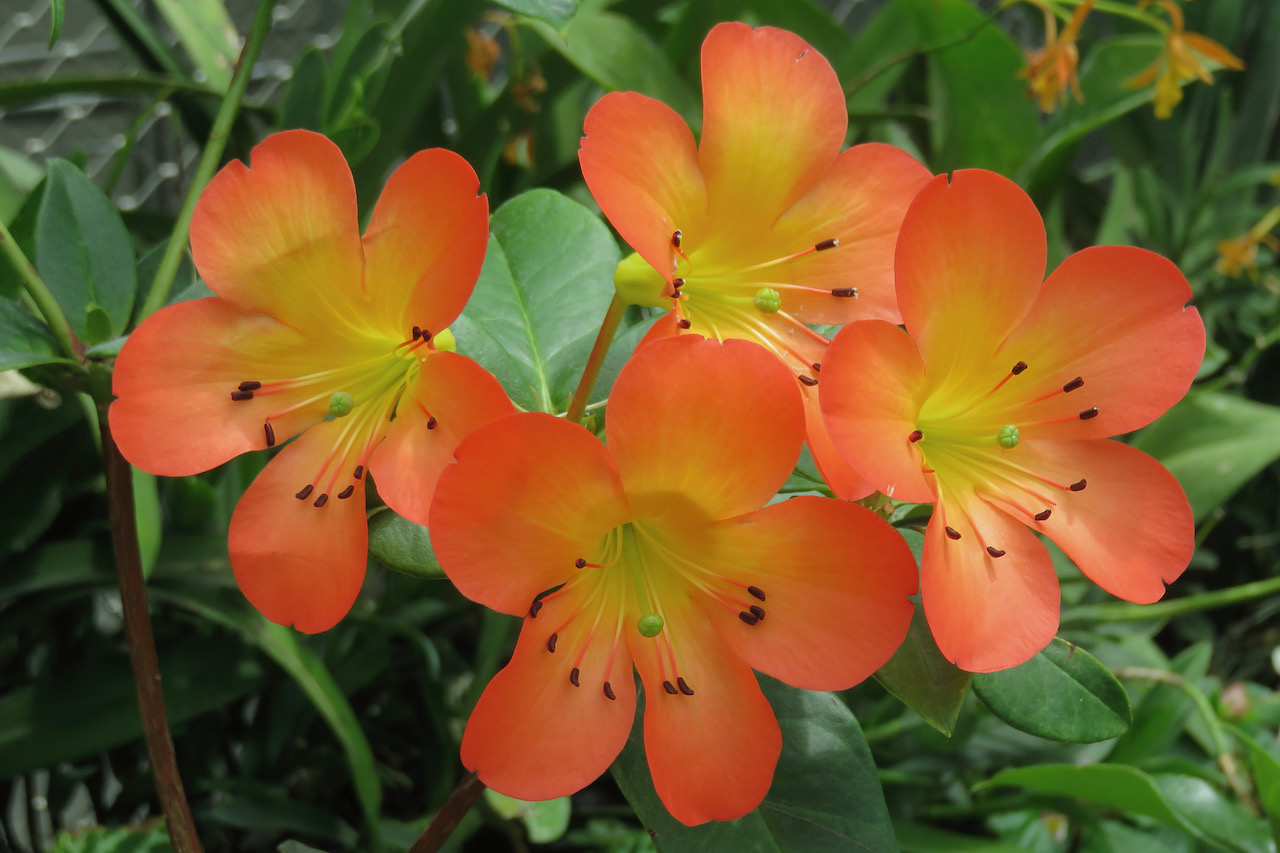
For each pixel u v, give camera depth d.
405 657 0.39
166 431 0.23
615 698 0.23
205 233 0.23
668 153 0.24
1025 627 0.23
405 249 0.23
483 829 0.39
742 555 0.23
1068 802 0.37
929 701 0.25
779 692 0.27
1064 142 0.41
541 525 0.22
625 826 0.39
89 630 0.37
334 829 0.35
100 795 0.37
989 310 0.24
